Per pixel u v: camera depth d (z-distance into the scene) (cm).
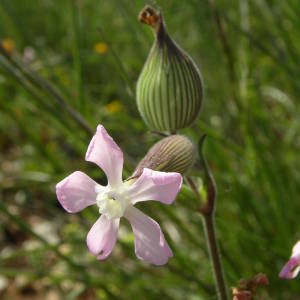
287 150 14
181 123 8
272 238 12
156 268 13
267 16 14
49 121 15
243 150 12
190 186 8
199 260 13
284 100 15
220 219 11
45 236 16
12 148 20
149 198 6
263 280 7
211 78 16
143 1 11
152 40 12
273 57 12
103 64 18
